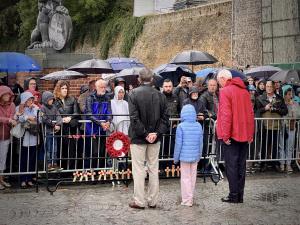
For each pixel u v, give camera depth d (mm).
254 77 15180
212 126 10055
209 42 37844
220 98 8219
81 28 53656
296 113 11250
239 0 34656
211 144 10086
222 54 36406
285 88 12297
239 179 8273
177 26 41969
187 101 10062
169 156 10016
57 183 9320
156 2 49875
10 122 9070
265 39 31422
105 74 14617
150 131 7730
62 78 12906
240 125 8125
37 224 6969
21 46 55125
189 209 7828
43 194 8773
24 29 52812
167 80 10258
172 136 9977
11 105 9297
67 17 15789
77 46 54438
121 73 12219
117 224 6996
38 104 10086
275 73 14383
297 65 28172
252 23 33312
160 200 8398
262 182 9852
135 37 46750
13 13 58062
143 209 7809
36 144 9133
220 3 37281
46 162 8977
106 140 9344
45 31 15656
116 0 51625
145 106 7707
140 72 7887
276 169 11156
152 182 7863
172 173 10023
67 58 15297
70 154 9617
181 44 40844
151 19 45375
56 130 9336
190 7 41375
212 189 9242
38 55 15289
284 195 8766
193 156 8023
